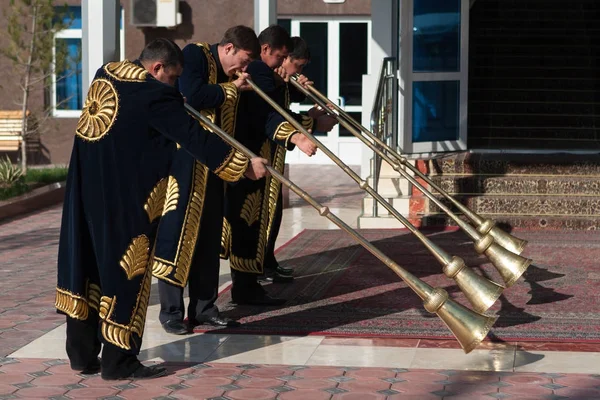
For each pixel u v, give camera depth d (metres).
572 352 5.39
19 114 15.88
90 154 4.84
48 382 4.95
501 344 5.55
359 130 6.64
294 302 6.63
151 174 4.86
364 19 16.16
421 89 10.63
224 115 5.89
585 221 9.35
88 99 4.91
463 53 10.83
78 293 4.89
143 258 4.89
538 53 12.71
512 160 10.00
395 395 4.70
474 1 13.48
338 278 7.40
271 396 4.70
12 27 13.92
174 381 4.95
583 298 6.63
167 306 5.88
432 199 5.97
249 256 6.48
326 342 5.65
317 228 9.82
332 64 16.27
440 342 5.62
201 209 5.80
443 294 4.84
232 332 5.86
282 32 6.24
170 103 4.84
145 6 14.93
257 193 6.46
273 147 6.91
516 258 5.71
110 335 4.89
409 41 10.55
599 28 13.23
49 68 15.23
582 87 12.05
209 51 5.84
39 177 12.90
